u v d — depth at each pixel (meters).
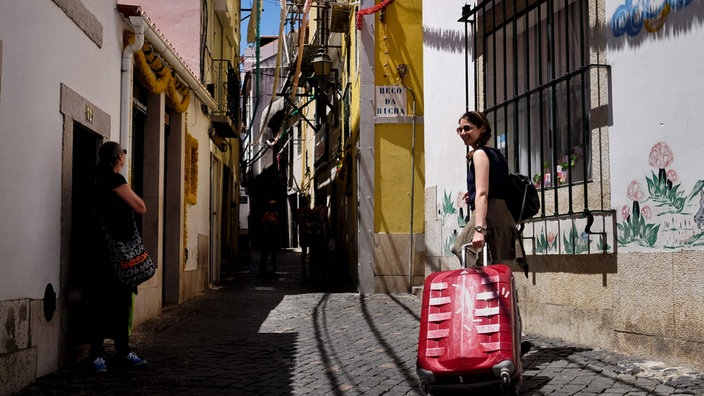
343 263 18.16
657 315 5.54
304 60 21.25
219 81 16.53
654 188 5.58
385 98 13.31
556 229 6.98
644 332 5.68
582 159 6.73
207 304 11.37
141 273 6.13
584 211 6.26
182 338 7.92
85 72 6.95
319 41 22.11
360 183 13.23
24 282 5.38
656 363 5.41
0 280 4.94
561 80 6.67
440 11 10.26
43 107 5.79
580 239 6.55
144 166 10.04
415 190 13.24
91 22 7.07
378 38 13.34
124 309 6.21
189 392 5.29
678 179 5.33
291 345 7.42
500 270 4.46
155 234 10.02
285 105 25.81
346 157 17.09
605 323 6.18
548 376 5.29
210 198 15.50
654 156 5.59
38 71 5.67
